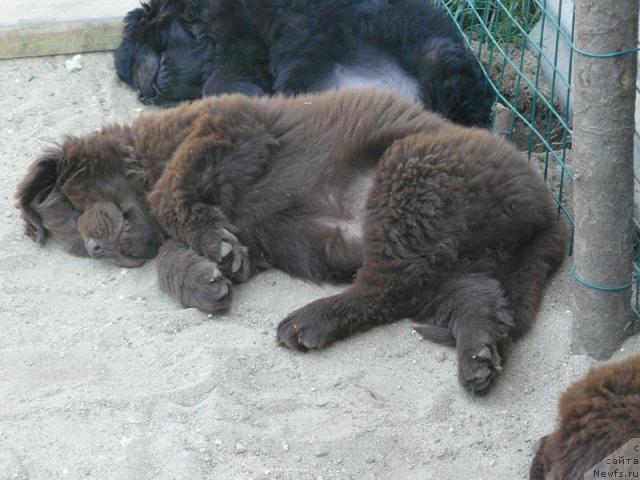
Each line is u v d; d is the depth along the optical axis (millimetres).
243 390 2850
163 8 3396
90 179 3090
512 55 3422
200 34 3365
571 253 2994
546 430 2787
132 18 3439
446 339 2887
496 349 2832
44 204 3117
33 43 3531
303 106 3059
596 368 2629
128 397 2836
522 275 2912
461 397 2830
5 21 3527
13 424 2812
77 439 2791
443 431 2791
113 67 3521
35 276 3078
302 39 3275
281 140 3039
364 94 3041
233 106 3057
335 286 3020
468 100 3193
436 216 2885
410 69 3246
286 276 3045
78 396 2838
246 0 3314
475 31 3502
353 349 2906
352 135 3002
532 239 2934
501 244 2912
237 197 3031
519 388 2842
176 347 2918
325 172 3008
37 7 3557
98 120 3385
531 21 3451
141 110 3422
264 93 3336
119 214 3082
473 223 2887
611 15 2703
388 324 2928
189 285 2982
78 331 2957
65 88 3469
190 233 3023
